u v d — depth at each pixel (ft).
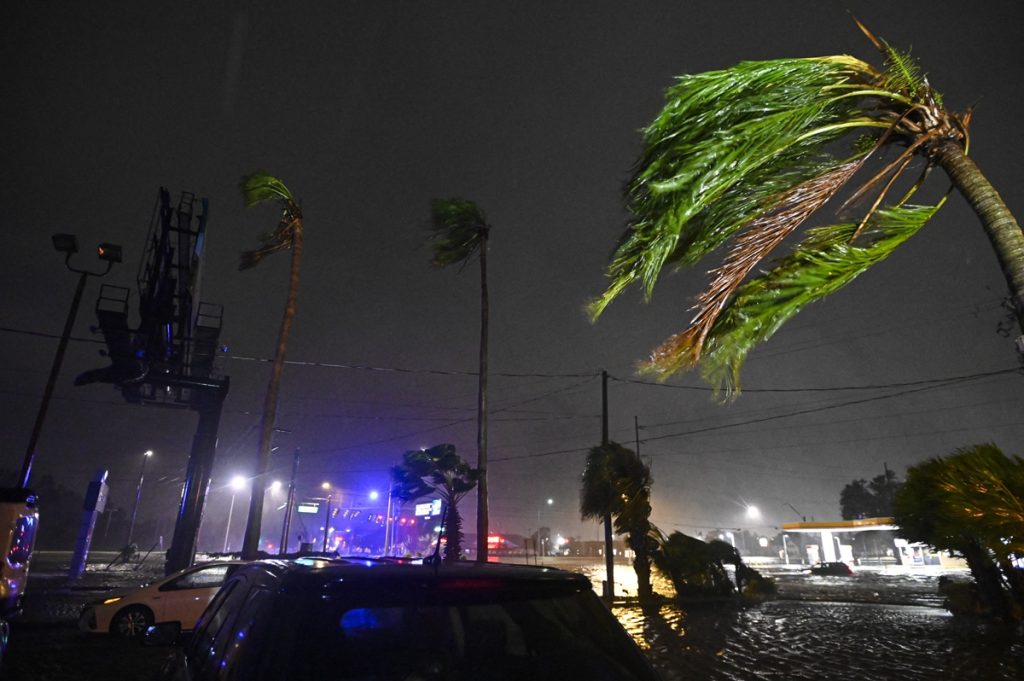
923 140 11.72
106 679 28.27
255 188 66.39
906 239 11.49
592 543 282.36
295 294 65.67
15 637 37.93
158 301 65.98
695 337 11.31
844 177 11.48
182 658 11.41
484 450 65.46
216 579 39.17
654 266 10.59
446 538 62.34
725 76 11.10
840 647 38.42
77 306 65.26
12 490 35.29
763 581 78.95
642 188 11.43
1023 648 35.58
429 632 8.43
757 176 11.57
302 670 7.20
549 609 9.59
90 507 81.15
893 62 11.98
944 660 33.14
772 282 11.58
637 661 8.87
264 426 61.31
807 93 11.57
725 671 31.30
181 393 77.97
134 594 37.88
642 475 73.61
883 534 246.68
